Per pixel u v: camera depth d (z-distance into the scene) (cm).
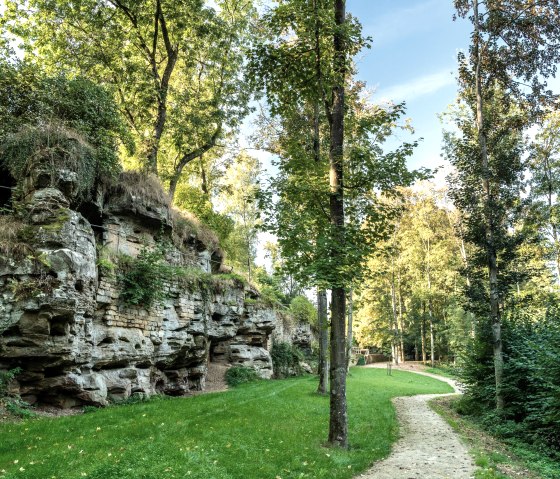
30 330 1045
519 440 1180
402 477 762
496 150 1877
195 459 729
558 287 3055
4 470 625
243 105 2711
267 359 2744
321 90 1123
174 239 2120
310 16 1002
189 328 1820
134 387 1409
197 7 2316
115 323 1366
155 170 2228
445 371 4656
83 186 1355
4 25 2111
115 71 2314
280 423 1142
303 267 1047
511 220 1781
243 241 4409
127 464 675
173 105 2588
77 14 2172
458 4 1847
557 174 2869
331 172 1108
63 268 1095
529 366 1243
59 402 1141
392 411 1658
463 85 1988
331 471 768
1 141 1316
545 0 1673
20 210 1155
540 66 1775
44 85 1471
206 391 1941
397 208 1164
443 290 5131
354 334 6312
